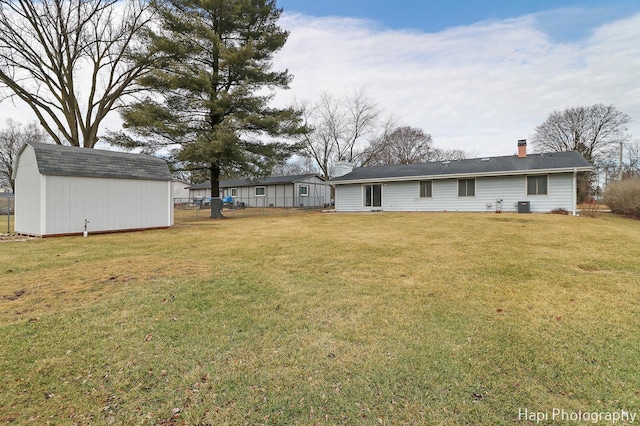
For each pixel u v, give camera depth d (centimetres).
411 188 1842
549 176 1483
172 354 264
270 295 404
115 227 1058
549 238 804
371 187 1975
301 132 1752
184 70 1501
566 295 396
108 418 193
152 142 1586
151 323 321
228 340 287
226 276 491
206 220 1638
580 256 604
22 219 1005
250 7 1569
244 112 1655
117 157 1107
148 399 210
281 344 279
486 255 623
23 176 993
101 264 570
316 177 3148
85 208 991
